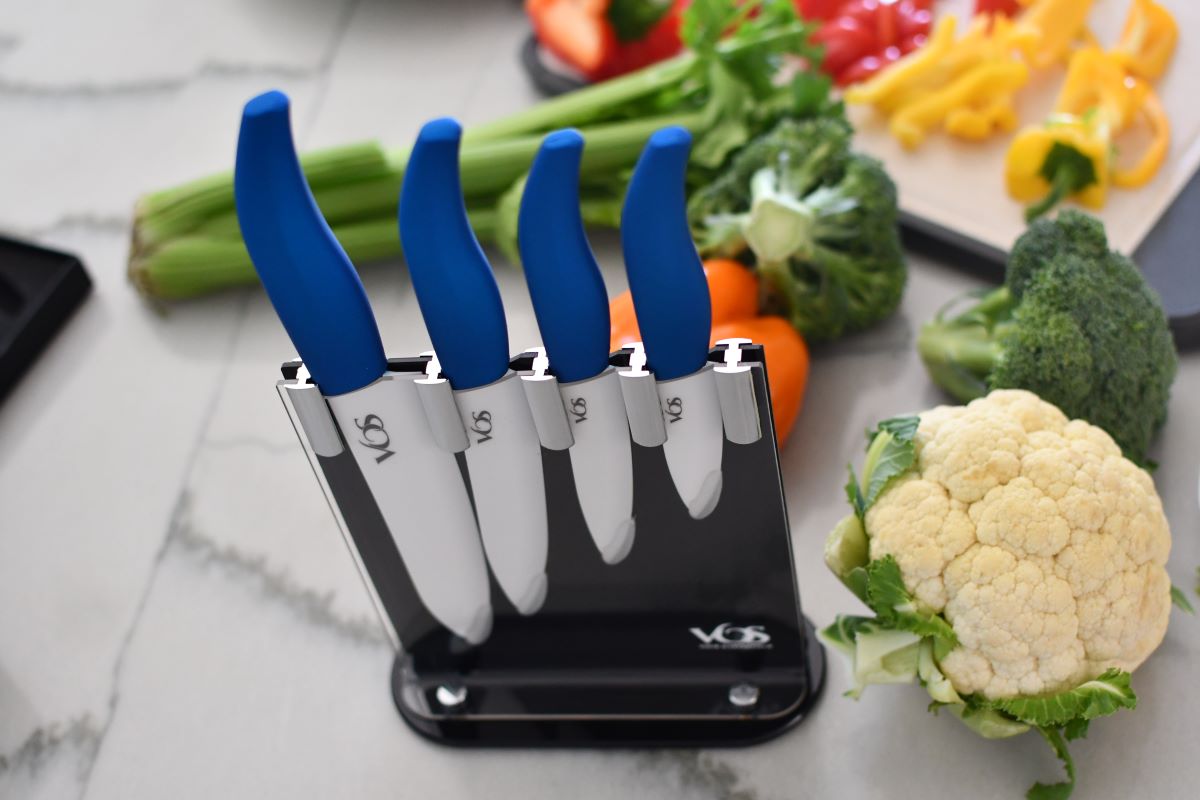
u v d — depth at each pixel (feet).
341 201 3.39
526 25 4.11
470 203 3.45
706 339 1.87
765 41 3.28
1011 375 2.64
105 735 2.64
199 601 2.85
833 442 2.94
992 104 3.45
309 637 2.74
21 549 3.01
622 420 1.99
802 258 2.94
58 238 3.75
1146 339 2.63
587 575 2.29
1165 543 2.32
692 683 2.48
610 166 3.38
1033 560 2.19
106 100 4.14
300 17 4.27
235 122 4.00
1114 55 3.50
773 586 2.28
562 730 2.47
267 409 3.23
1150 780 2.32
